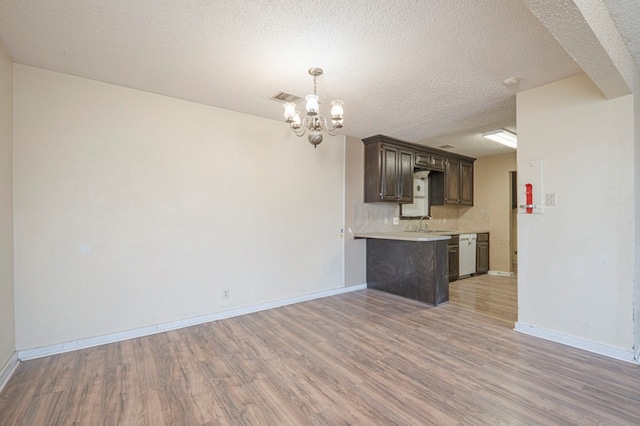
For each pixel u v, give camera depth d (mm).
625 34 2016
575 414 1771
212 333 3029
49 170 2572
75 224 2678
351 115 3670
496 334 2961
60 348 2602
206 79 2732
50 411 1831
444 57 2338
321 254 4344
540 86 2844
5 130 2279
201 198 3320
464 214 6691
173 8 1795
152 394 2004
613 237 2453
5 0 1713
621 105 2406
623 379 2133
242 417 1776
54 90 2594
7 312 2273
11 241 2373
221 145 3451
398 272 4418
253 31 2023
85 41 2148
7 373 2197
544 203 2826
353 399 1939
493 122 3943
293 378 2189
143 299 2988
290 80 2744
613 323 2461
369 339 2863
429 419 1742
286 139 3980
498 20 1890
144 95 2994
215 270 3412
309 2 1737
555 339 2764
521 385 2074
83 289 2711
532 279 2920
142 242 2984
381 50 2244
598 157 2521
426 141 4984
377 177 4664
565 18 1494
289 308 3830
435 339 2852
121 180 2881
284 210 3967
